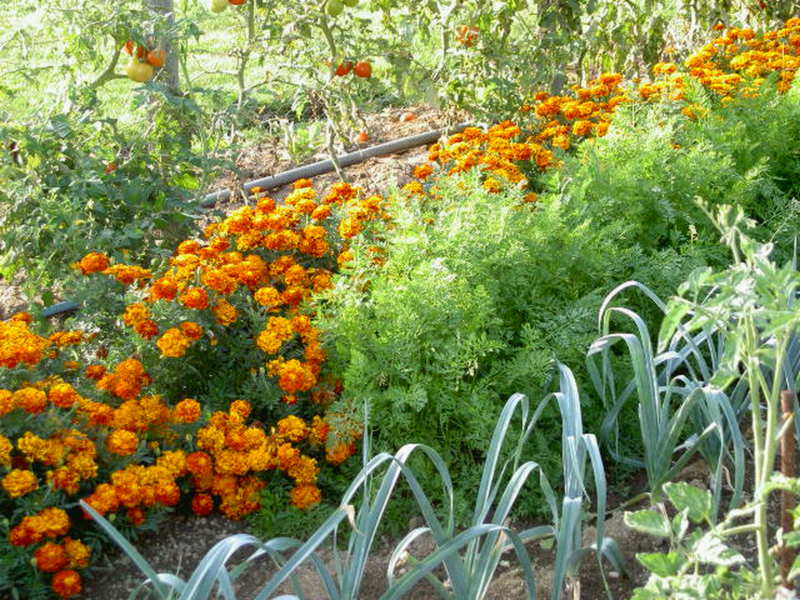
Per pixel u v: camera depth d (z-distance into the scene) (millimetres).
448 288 3098
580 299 3258
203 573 1841
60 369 3016
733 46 6105
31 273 4117
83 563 2576
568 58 6199
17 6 5148
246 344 3230
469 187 3777
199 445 2887
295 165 5875
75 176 4059
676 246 3975
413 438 3049
